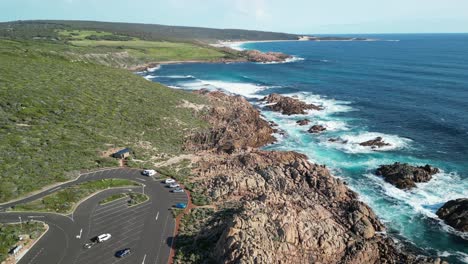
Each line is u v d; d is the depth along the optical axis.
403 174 73.81
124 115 98.81
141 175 68.44
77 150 75.75
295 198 59.34
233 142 87.75
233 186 62.94
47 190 60.44
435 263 49.97
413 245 54.72
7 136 75.31
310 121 115.31
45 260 43.56
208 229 49.41
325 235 47.69
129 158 75.69
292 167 71.31
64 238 48.00
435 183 72.75
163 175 68.75
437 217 61.22
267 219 46.25
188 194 61.44
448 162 82.88
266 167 71.50
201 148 86.31
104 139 83.12
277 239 44.03
